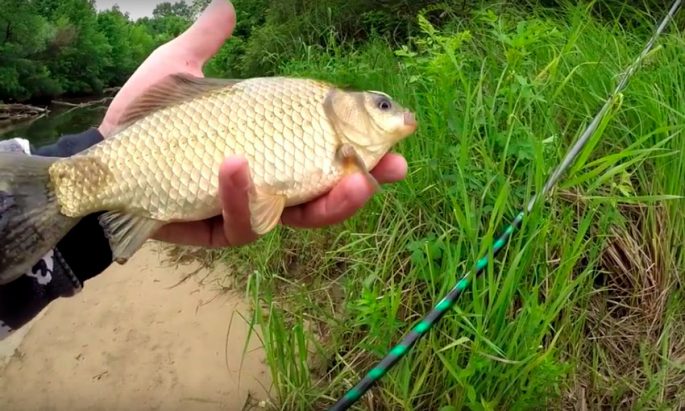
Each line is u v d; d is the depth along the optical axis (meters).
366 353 0.49
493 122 0.53
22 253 0.30
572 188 0.51
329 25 1.41
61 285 0.35
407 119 0.33
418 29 1.19
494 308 0.40
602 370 0.46
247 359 0.54
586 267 0.46
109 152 0.31
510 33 0.71
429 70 0.56
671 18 0.73
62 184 0.30
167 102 0.31
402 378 0.43
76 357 0.57
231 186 0.28
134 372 0.55
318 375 0.50
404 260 0.53
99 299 0.66
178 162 0.30
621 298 0.50
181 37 0.41
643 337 0.47
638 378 0.45
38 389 0.54
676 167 0.51
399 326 0.45
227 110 0.30
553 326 0.46
